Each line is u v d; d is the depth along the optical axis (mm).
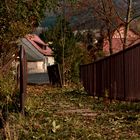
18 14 17766
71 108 16297
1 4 17172
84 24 42750
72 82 35875
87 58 38344
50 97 21609
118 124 11945
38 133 9953
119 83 17719
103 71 19922
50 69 35750
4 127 9203
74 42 38188
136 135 10297
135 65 16266
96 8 38969
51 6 18969
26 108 13266
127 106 16109
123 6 39094
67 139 9703
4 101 13211
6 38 18812
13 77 19547
